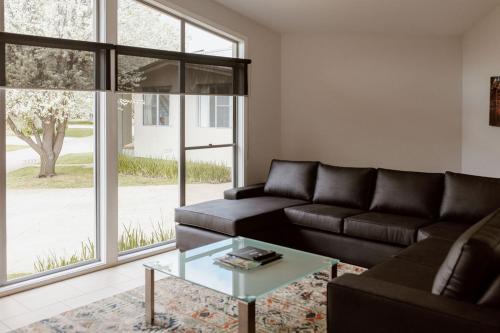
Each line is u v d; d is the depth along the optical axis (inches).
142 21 180.2
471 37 213.8
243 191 201.5
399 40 227.5
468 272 74.5
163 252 185.9
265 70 234.4
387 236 152.4
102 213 166.6
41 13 149.3
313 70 238.8
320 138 240.4
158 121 188.7
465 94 219.0
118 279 152.9
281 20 222.5
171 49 191.9
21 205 149.3
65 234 160.9
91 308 127.7
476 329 68.8
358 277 88.6
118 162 173.5
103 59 161.3
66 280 152.1
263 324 116.9
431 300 76.3
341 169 189.8
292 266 118.1
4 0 139.1
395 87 229.1
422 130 227.5
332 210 174.6
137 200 182.7
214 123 214.5
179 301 131.9
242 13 215.8
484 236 75.5
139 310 125.9
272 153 242.8
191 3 192.5
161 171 191.5
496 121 203.0
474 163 217.0
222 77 211.0
